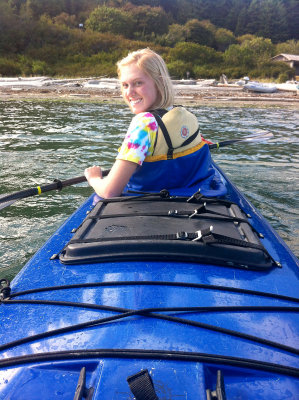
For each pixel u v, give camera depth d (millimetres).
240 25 63125
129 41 32094
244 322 1106
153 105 1917
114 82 20375
